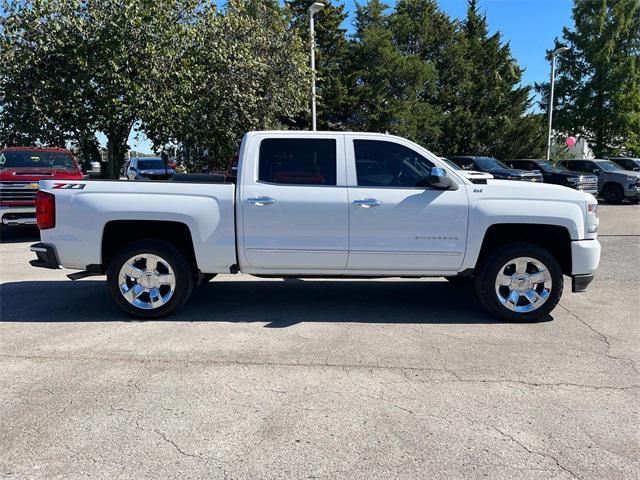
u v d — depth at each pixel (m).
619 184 20.67
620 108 37.16
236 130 16.72
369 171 5.55
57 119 13.91
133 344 4.88
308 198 5.40
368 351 4.72
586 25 37.75
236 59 15.67
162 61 14.17
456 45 39.91
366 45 33.97
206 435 3.26
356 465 2.95
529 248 5.51
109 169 15.98
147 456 3.03
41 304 6.30
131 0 13.51
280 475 2.86
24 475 2.84
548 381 4.09
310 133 5.57
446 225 5.44
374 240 5.45
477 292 5.66
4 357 4.54
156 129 15.05
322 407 3.64
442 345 4.89
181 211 5.42
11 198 10.90
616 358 4.59
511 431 3.33
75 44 13.49
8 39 13.45
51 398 3.76
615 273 8.21
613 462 3.00
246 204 5.41
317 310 6.07
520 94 43.12
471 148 41.56
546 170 21.31
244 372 4.23
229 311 6.00
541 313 5.57
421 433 3.30
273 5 26.58
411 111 35.47
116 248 5.88
